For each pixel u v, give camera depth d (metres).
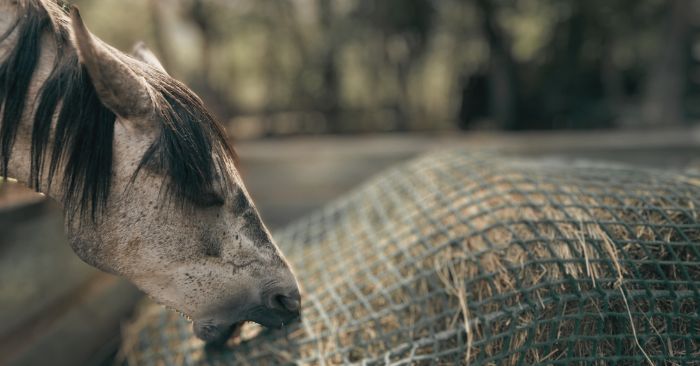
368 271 1.98
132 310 2.76
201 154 1.06
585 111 12.92
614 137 5.28
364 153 4.96
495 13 11.42
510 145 4.93
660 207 1.65
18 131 1.04
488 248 1.70
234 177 1.13
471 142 5.47
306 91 14.66
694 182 1.85
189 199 1.05
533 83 12.74
